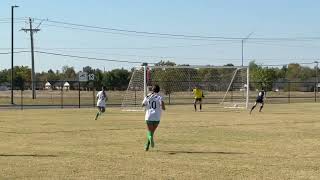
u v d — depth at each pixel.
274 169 14.54
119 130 26.84
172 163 15.57
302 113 43.12
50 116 38.88
